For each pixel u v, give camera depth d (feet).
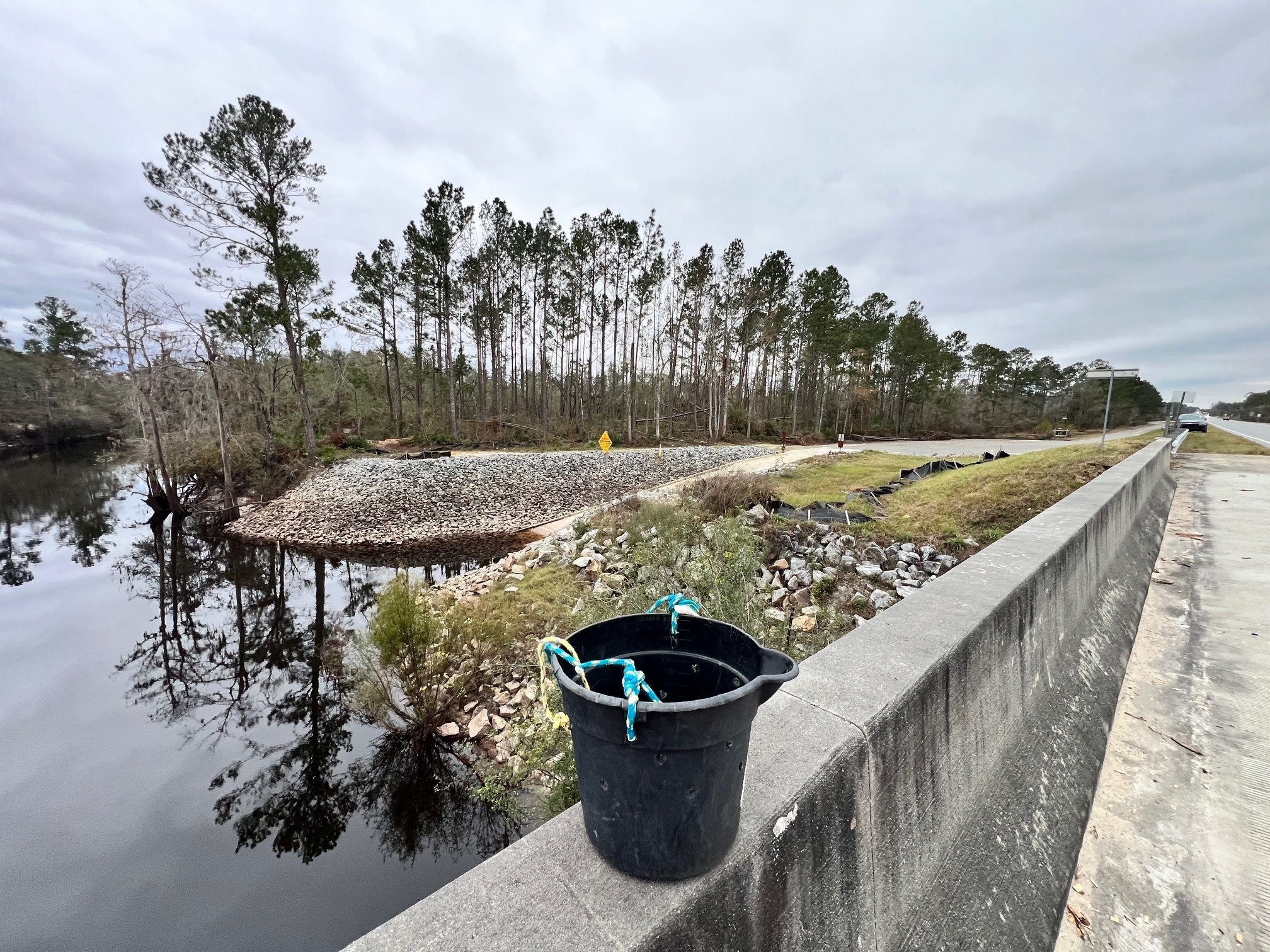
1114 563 13.39
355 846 14.97
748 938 2.77
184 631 31.73
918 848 4.45
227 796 17.24
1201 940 5.19
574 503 56.70
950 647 5.14
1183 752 7.96
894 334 134.51
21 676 26.23
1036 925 5.04
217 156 67.67
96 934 12.74
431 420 102.63
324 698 23.29
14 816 16.55
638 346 117.19
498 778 14.51
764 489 31.07
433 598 21.53
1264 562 16.25
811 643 15.47
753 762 3.42
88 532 55.98
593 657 3.32
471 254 102.63
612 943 2.20
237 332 74.49
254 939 12.49
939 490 30.48
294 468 70.18
